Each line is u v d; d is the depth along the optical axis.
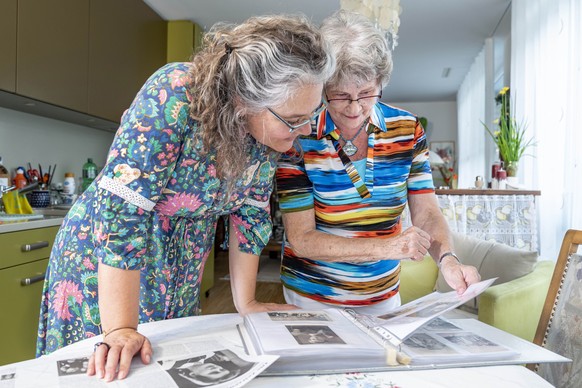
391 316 0.96
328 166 1.16
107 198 0.84
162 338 0.89
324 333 0.85
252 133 0.90
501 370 0.78
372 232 1.20
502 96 4.06
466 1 4.25
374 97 1.08
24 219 2.39
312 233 1.17
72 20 2.96
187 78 0.87
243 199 1.06
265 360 0.73
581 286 1.08
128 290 0.84
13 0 2.44
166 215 1.00
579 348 1.04
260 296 4.29
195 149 0.90
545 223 3.00
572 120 2.69
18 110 3.06
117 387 0.66
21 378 0.69
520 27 3.80
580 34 2.61
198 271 1.14
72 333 1.10
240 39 0.82
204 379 0.68
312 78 0.80
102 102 3.34
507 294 1.68
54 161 3.48
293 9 4.34
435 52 5.84
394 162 1.19
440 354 0.81
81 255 1.07
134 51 3.85
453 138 9.22
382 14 1.94
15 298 2.20
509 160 3.32
